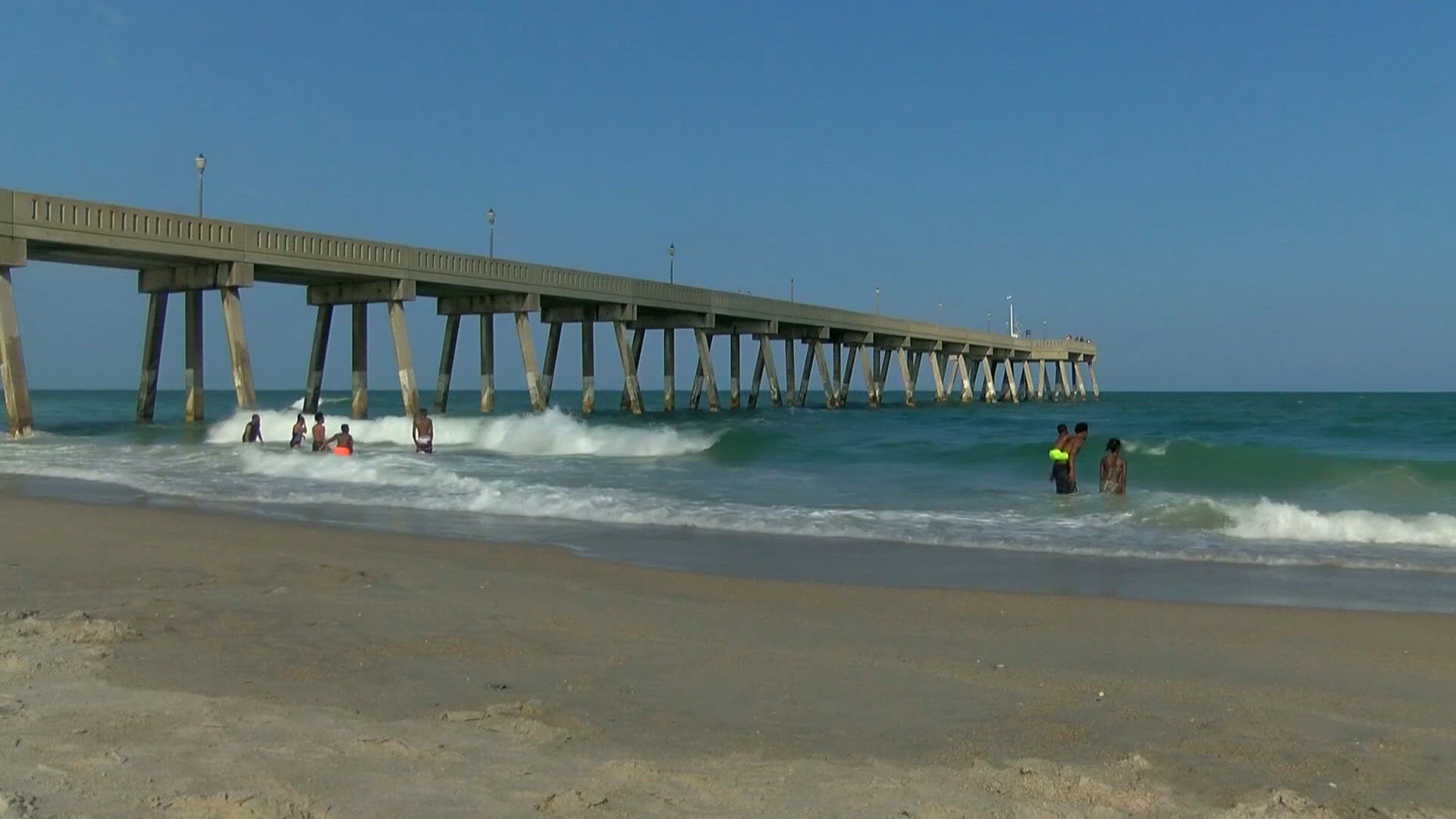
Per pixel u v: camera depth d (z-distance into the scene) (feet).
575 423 116.37
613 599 33.58
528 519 55.26
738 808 15.51
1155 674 25.02
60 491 67.56
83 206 113.39
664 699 22.04
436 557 41.57
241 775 16.03
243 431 118.83
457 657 25.36
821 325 243.81
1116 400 503.20
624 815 15.07
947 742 19.49
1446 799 16.76
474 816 14.82
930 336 299.38
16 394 113.09
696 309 204.64
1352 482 74.38
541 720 20.22
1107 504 59.41
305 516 55.57
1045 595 35.27
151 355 145.69
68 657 23.99
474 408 297.74
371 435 126.62
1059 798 16.35
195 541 44.62
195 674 22.95
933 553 45.14
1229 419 207.92
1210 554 44.57
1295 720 21.24
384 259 144.15
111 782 15.51
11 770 15.83
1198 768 18.19
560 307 195.93
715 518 54.80
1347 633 29.81
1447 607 34.42
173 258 125.08
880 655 26.55
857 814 15.39
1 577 35.01
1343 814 15.94
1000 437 128.47
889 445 108.17
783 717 20.92
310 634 27.35
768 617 31.19
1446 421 189.78
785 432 134.92
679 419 188.14
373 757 17.25
